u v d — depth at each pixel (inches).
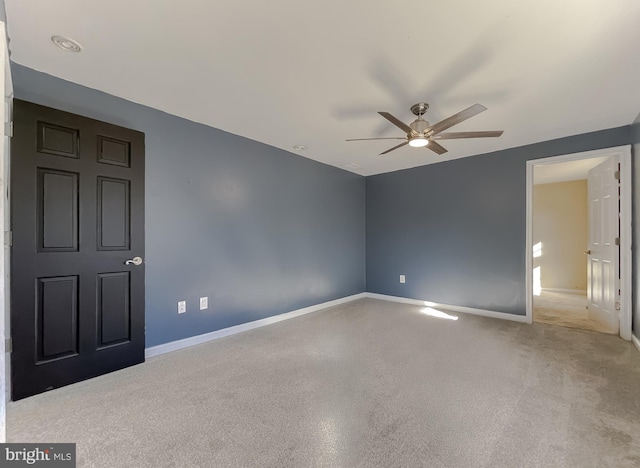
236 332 132.0
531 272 146.3
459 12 60.9
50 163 82.3
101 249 91.7
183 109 107.6
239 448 60.0
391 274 201.9
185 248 115.7
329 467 55.1
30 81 82.7
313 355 106.5
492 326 140.9
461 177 170.1
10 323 76.2
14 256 76.8
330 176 186.4
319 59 77.5
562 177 219.6
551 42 69.9
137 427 66.3
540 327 139.6
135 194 99.0
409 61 77.9
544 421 68.2
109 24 65.0
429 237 183.8
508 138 137.2
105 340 92.1
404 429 65.7
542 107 104.3
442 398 78.1
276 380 87.9
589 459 56.6
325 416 70.4
